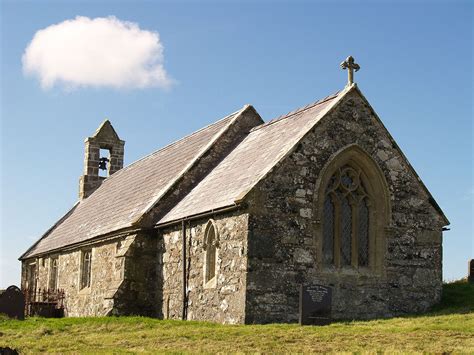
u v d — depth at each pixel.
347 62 26.31
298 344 18.22
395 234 25.86
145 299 28.64
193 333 20.50
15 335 21.91
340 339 18.64
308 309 21.70
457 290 28.08
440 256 26.59
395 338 18.48
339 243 24.97
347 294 24.56
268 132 28.98
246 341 18.89
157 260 28.88
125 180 41.31
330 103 25.98
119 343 19.72
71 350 18.81
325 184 24.81
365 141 25.86
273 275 23.27
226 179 27.20
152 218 29.33
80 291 35.28
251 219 23.27
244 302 22.75
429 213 26.64
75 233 39.03
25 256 46.66
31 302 38.16
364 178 25.97
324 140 25.06
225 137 31.52
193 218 26.12
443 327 19.81
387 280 25.38
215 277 24.73
